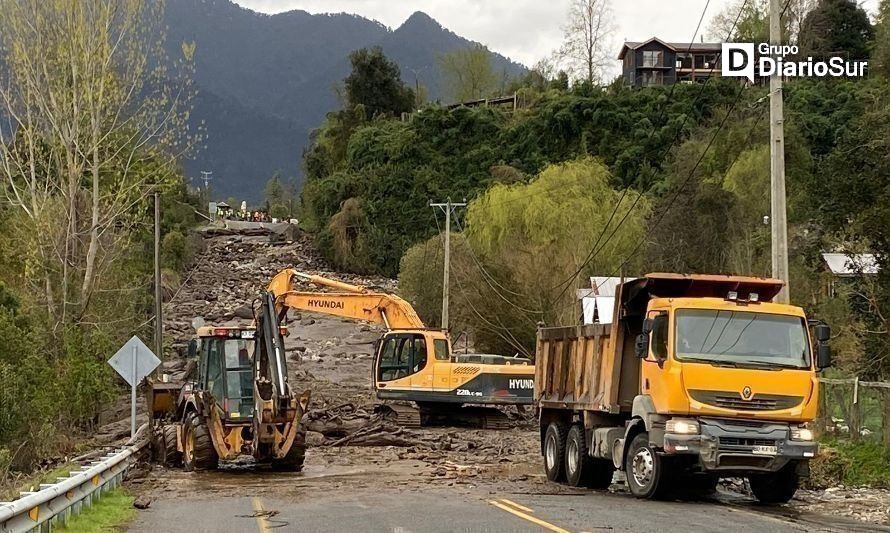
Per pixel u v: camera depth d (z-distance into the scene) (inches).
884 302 1027.3
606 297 1763.0
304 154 4635.8
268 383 904.3
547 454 864.9
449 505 647.1
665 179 2652.6
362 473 920.3
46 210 1373.0
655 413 678.5
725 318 674.8
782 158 875.4
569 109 3486.7
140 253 2116.1
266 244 3826.3
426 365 1402.6
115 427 1339.8
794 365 670.5
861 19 3147.1
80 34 1375.5
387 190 3661.4
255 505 666.2
